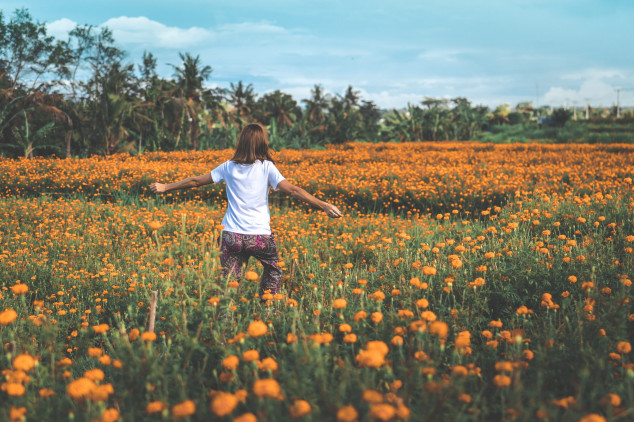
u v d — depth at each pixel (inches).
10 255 236.4
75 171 609.6
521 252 146.1
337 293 131.6
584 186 404.8
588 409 67.1
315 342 67.6
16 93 1230.3
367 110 3353.8
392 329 79.9
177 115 1266.0
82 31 1378.0
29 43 1294.3
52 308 157.5
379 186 488.4
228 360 64.4
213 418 58.9
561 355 76.4
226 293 90.3
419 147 1389.0
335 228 311.1
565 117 2701.8
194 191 516.1
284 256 222.5
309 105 2354.8
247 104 2143.2
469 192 423.5
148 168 636.7
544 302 94.8
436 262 146.3
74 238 287.9
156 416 60.9
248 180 124.0
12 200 464.1
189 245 177.2
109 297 166.7
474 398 65.7
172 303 92.5
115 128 1151.6
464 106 2224.4
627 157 826.2
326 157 940.0
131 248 257.9
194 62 1275.8
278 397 54.9
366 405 57.4
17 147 1044.5
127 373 67.7
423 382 65.2
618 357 75.8
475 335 100.0
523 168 617.0
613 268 128.9
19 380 62.7
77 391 56.2
